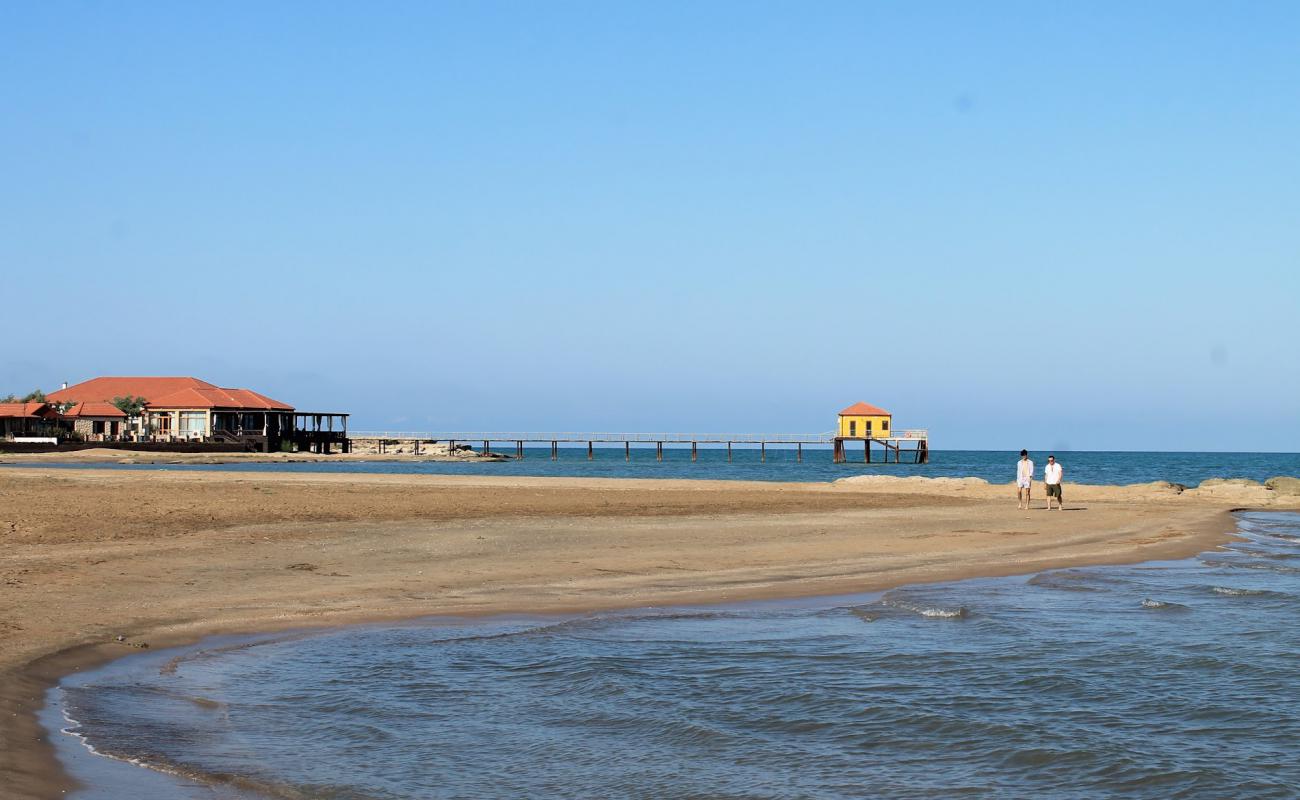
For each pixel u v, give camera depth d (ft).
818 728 34.01
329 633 47.11
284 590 56.34
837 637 48.08
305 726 33.04
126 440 346.33
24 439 333.21
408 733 32.81
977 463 443.73
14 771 25.80
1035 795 28.30
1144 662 43.37
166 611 49.34
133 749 29.19
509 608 54.13
